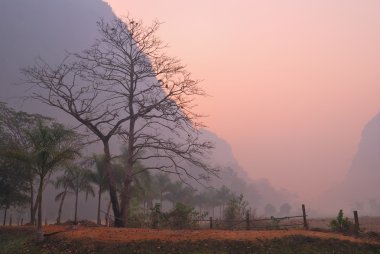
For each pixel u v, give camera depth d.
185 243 15.39
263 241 15.59
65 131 17.19
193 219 23.84
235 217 26.16
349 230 19.08
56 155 16.59
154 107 24.58
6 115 34.00
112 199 23.47
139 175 40.47
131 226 24.20
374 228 29.00
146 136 25.00
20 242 17.70
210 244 15.30
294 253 14.84
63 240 16.36
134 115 24.66
